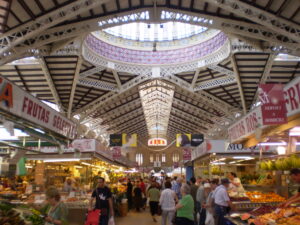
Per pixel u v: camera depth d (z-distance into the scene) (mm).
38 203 7539
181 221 7672
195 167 30609
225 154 14836
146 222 13672
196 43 24562
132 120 43375
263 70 22109
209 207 8352
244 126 8844
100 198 7930
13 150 9547
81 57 20281
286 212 5363
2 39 14477
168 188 10109
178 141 27312
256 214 6207
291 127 7031
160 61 26172
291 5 12914
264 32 16078
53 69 21750
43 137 8820
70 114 26156
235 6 13898
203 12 15883
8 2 11992
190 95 29719
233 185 9414
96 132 42188
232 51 19625
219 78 25203
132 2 15641
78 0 13258
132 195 20094
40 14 13602
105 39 24109
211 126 40844
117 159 23625
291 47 15695
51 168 16531
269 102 6211
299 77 5418
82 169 19625
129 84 26766
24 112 6379
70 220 9461
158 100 39938
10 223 5062
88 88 26203
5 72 21578
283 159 9188
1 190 11250
